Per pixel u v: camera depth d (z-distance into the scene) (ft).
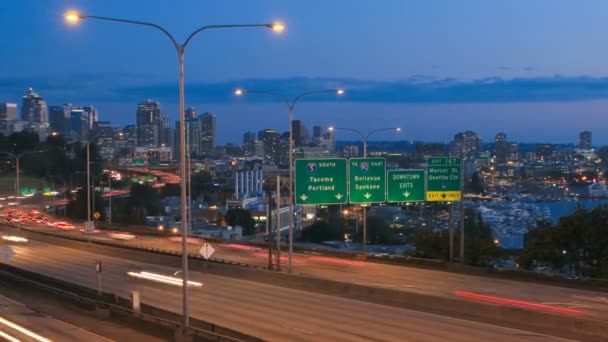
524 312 95.81
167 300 123.85
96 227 344.28
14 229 312.71
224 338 75.66
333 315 105.60
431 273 158.92
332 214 419.54
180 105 82.84
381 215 462.19
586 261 182.91
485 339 85.61
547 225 193.16
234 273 157.69
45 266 186.39
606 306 111.75
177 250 226.38
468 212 482.69
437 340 85.56
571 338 85.76
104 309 102.68
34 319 101.86
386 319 101.40
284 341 86.12
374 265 176.45
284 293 131.44
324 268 169.99
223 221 441.27
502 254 194.08
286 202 422.00
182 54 82.43
